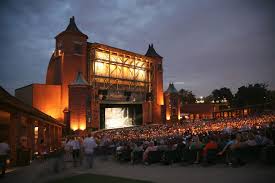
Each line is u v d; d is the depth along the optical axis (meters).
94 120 58.34
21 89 58.12
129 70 69.19
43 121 27.03
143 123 71.19
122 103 66.06
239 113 90.31
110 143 27.45
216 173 12.74
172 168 15.63
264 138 15.32
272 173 11.67
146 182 11.92
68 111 54.25
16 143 18.58
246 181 10.47
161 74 79.00
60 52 58.41
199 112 101.25
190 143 17.28
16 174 14.34
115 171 16.14
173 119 79.19
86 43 61.22
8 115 22.34
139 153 19.64
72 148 19.95
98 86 61.31
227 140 16.25
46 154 20.67
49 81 62.34
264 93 101.50
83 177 14.17
